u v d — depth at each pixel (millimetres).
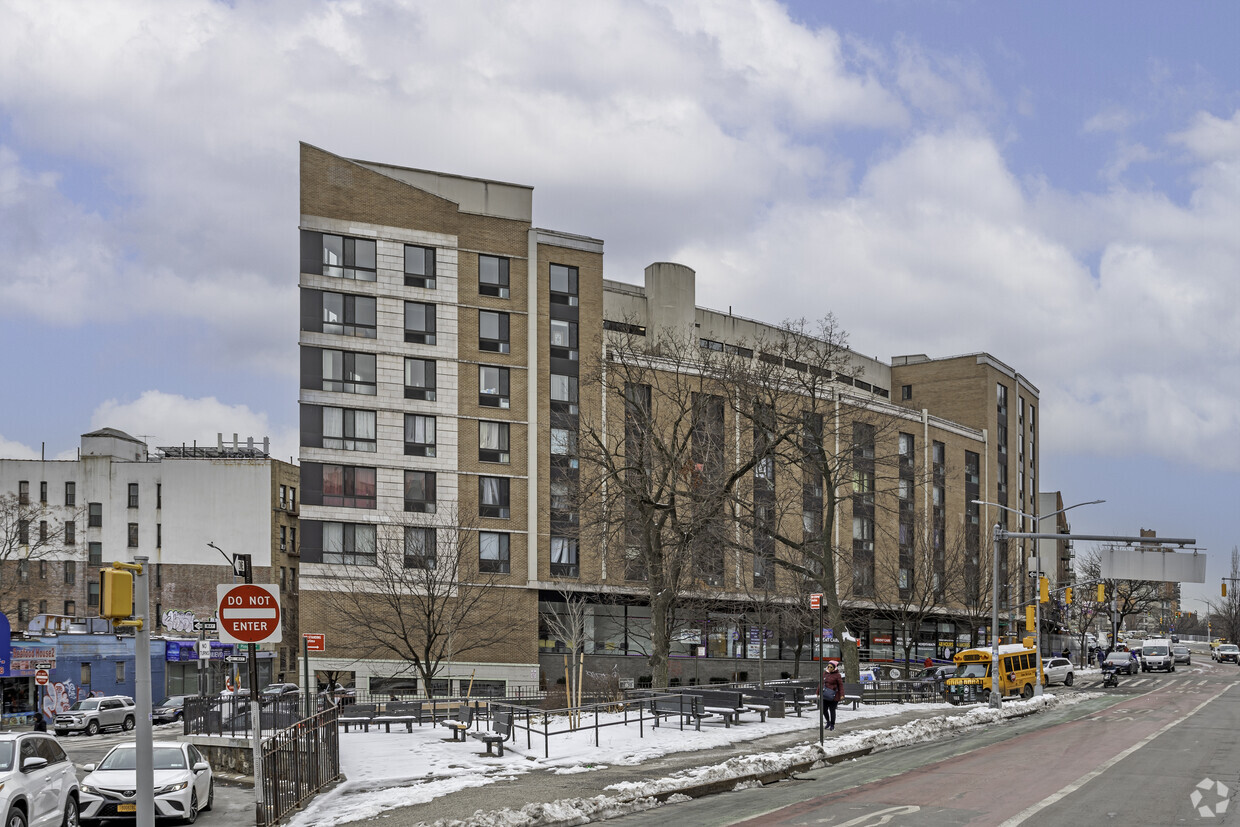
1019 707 41719
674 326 71250
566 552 63750
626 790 19047
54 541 85125
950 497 90812
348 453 60000
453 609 55750
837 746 26375
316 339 60156
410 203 62781
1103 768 23750
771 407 44688
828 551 45156
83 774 27469
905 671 68625
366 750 27172
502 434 63312
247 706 28984
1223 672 87438
